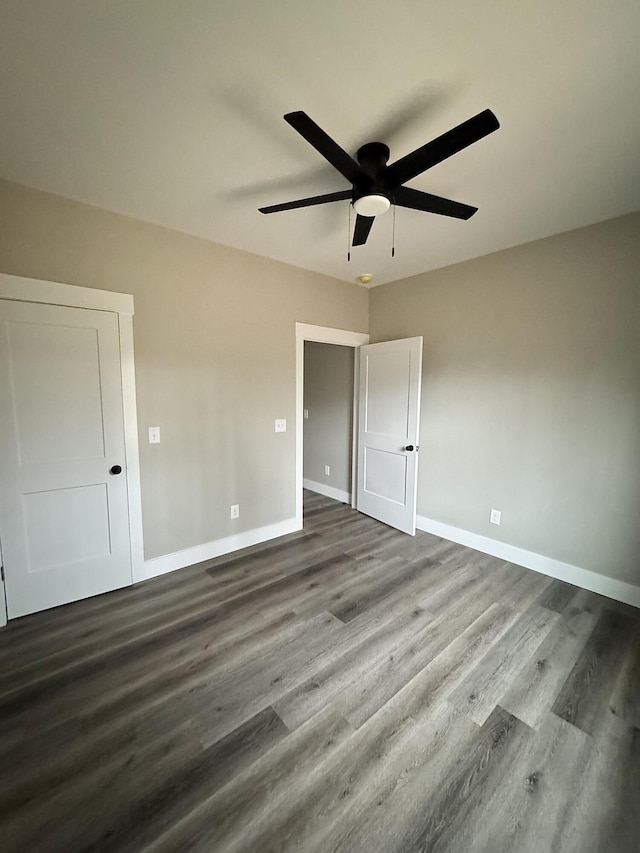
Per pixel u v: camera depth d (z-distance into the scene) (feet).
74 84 4.46
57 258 7.16
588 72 4.24
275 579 8.86
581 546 8.59
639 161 5.88
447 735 4.89
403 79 4.38
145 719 5.08
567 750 4.71
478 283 10.10
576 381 8.47
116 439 8.11
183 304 8.84
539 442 9.15
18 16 3.63
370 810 4.02
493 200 7.12
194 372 9.17
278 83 4.46
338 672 5.95
